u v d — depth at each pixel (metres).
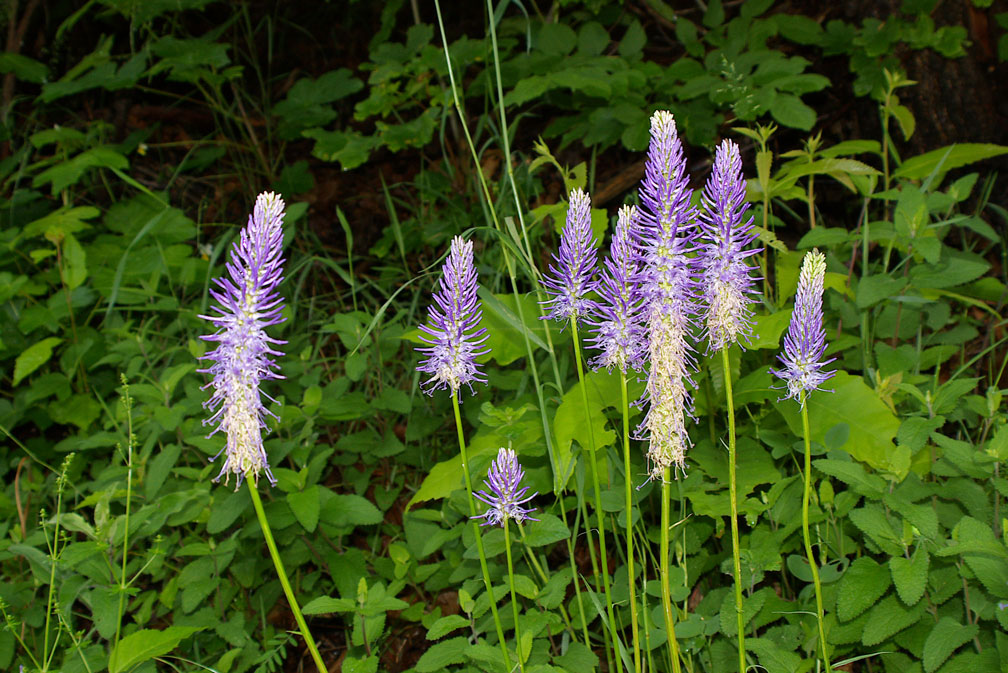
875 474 2.50
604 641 2.53
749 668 2.33
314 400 3.12
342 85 5.32
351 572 2.91
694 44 4.60
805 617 2.38
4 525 2.91
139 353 3.67
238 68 5.32
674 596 2.24
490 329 2.78
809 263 1.61
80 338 4.14
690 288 1.59
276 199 1.40
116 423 3.32
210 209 5.75
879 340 3.45
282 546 3.12
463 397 3.62
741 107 3.75
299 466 3.03
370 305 4.78
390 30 5.37
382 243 4.86
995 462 2.20
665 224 1.51
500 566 2.78
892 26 4.28
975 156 3.13
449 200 4.89
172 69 5.24
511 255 2.79
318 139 4.83
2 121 5.63
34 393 3.85
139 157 5.97
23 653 2.97
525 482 2.60
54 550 2.50
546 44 4.69
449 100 4.47
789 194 3.25
